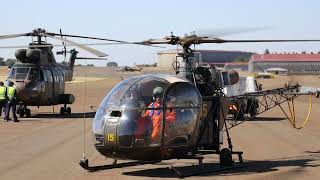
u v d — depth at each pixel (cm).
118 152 1241
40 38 2905
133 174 1309
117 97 1279
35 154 1667
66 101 3372
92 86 8306
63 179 1247
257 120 3111
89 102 4894
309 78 11581
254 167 1428
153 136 1245
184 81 1323
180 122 1287
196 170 1345
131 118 1233
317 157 1620
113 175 1295
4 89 2872
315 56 12781
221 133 1451
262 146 1884
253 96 1661
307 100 5644
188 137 1310
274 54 14175
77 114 3472
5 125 2652
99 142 1265
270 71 14025
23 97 3017
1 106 3014
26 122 2838
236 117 1680
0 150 1756
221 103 1428
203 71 1433
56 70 3300
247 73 12019
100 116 1273
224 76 2061
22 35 2852
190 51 1407
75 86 8250
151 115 1248
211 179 1244
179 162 1504
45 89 3120
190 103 1313
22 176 1291
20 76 3017
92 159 1571
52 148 1809
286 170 1375
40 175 1303
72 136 2181
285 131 2441
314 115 3522
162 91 1274
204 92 1412
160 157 1280
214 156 1639
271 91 1695
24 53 3062
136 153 1239
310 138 2152
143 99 1259
